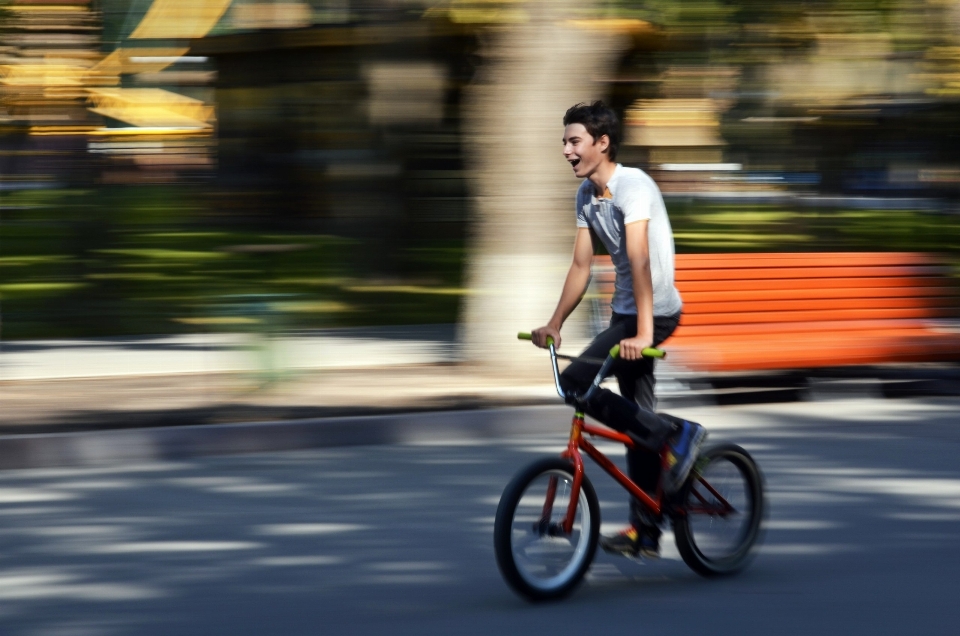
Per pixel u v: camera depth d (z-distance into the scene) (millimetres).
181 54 34188
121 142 38188
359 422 15430
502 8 18516
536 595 9414
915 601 9594
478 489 13133
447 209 31781
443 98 26766
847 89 28906
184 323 24672
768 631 8891
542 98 18891
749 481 10500
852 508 12422
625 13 22828
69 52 30016
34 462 14016
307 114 31703
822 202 36281
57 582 9961
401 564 10523
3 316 25031
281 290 27719
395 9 22328
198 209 34781
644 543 10094
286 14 30656
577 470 9594
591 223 10086
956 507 12469
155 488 13109
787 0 26500
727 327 18250
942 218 37219
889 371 19875
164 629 8867
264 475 13703
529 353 18969
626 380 10359
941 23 27469
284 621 9055
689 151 33688
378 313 26688
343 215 31344
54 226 32969
